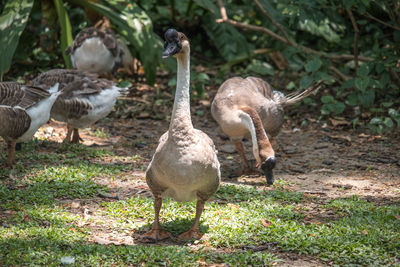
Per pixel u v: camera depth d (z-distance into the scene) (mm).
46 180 6742
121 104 11148
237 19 14891
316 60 10297
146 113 10734
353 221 5734
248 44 13938
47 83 8031
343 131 10125
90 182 6723
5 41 10141
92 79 8242
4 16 10492
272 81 12852
